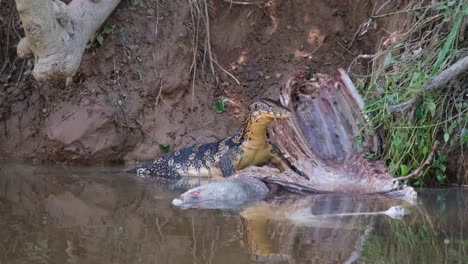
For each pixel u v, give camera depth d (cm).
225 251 598
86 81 1230
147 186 988
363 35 1305
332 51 1320
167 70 1255
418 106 977
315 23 1341
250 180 951
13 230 676
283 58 1326
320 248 613
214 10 1349
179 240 639
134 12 1287
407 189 910
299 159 1023
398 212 775
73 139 1159
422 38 1071
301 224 720
